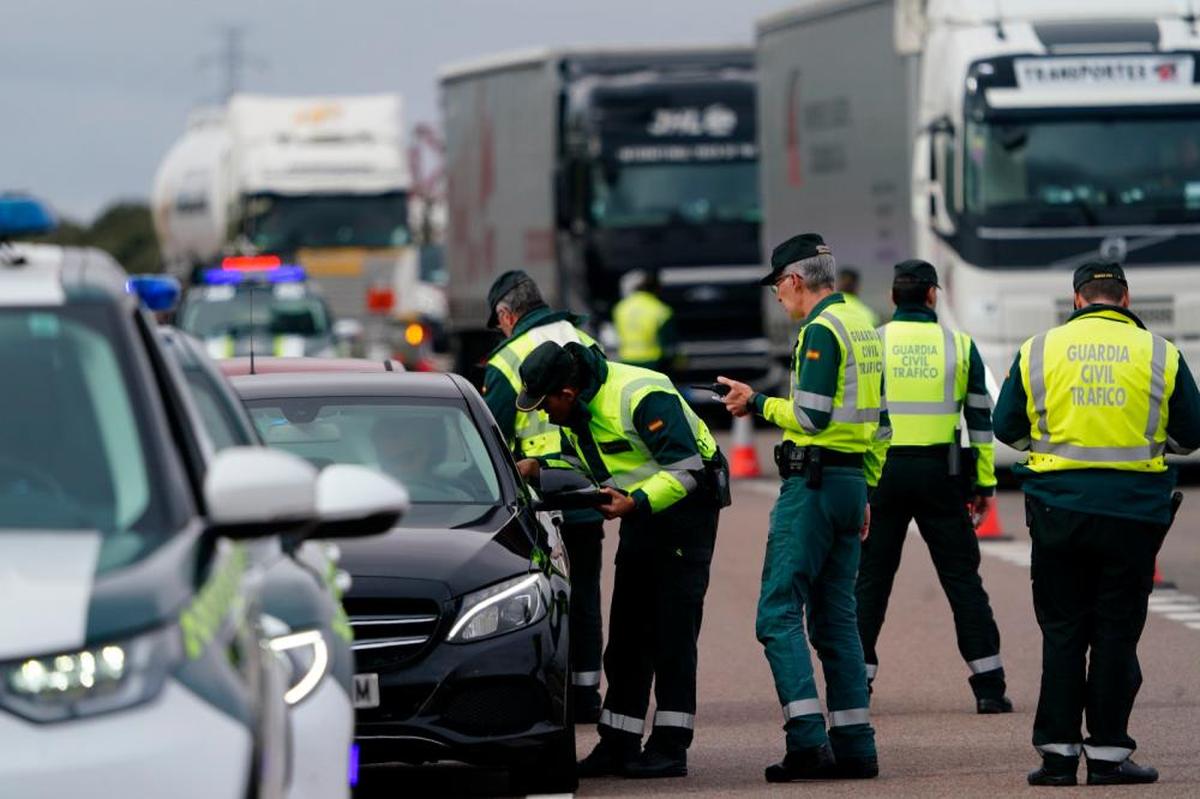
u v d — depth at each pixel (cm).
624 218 10762
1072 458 2908
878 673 4016
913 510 3638
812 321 3033
